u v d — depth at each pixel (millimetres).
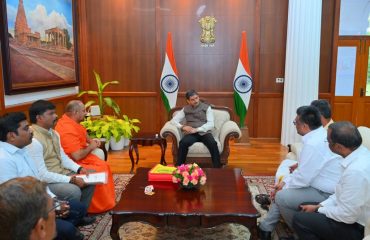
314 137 2279
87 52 5977
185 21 5867
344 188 1797
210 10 5828
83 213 2441
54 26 4734
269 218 2482
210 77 5996
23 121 2039
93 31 5938
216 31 5867
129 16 5895
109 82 5523
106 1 5863
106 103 5539
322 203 2066
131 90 6074
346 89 6312
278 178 2848
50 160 2707
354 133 1807
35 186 910
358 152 1827
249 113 6023
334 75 5871
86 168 2922
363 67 6223
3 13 3520
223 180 2654
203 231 2621
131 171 4238
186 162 4027
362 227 1837
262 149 5438
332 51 5828
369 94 6289
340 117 6379
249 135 6086
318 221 1937
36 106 2611
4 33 3541
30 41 4082
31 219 861
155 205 2160
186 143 3947
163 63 5988
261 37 5848
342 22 6148
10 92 3674
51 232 942
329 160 2248
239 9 5793
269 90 5977
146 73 6023
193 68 5984
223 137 3996
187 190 2422
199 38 5902
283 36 5820
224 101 6020
